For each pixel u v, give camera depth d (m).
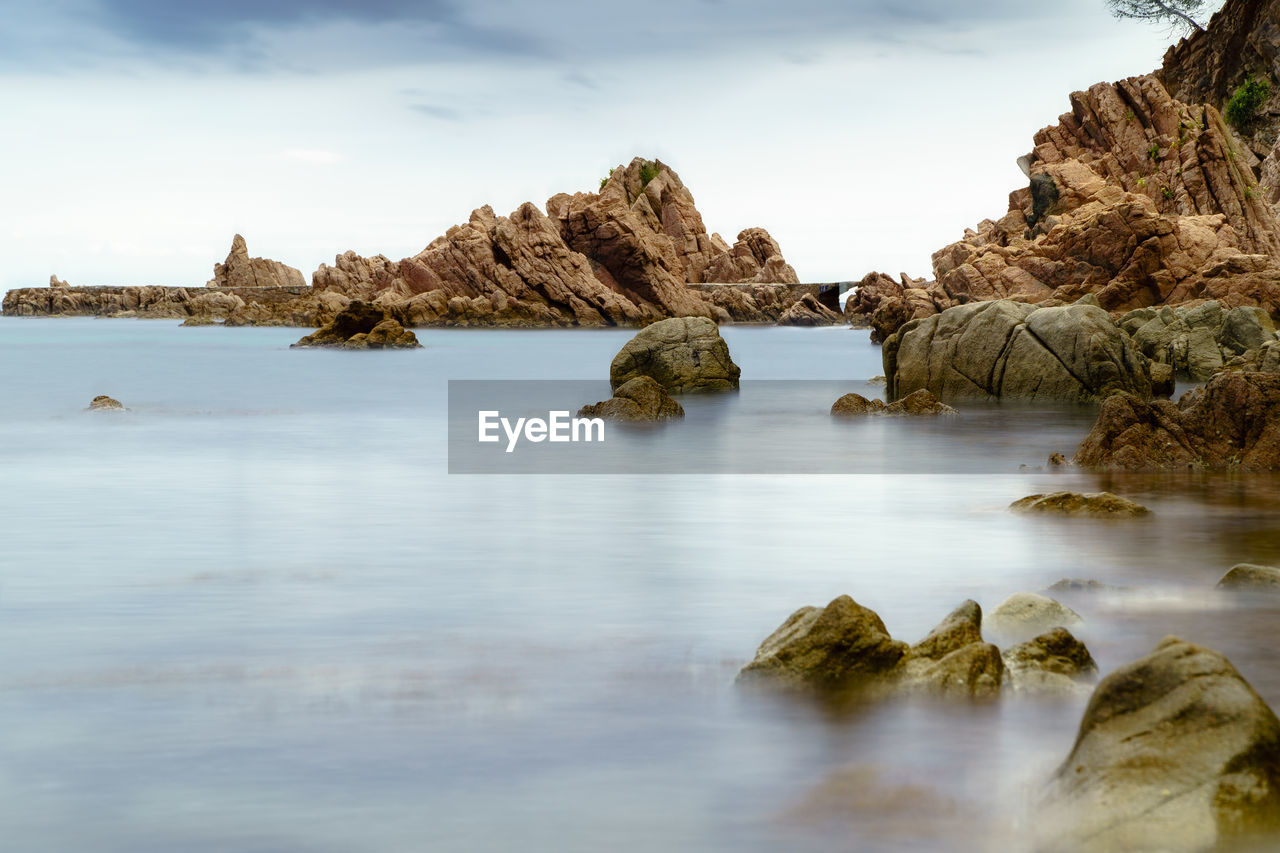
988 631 9.01
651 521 15.06
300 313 124.31
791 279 151.00
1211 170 88.94
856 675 7.72
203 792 6.03
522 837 5.49
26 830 5.59
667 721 7.10
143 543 13.45
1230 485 17.52
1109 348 32.03
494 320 112.00
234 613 10.02
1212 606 9.90
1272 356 27.95
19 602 10.44
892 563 12.16
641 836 5.50
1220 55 111.50
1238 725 5.39
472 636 9.23
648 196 154.00
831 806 5.82
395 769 6.33
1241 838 5.07
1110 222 73.12
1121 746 5.56
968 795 5.93
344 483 18.67
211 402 35.25
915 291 82.44
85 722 7.11
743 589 10.99
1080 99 99.38
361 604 10.37
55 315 177.12
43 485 18.34
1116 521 14.46
